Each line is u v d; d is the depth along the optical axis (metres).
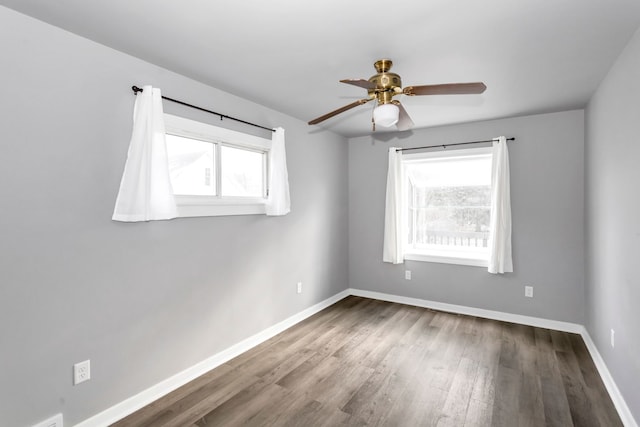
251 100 3.04
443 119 3.66
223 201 2.81
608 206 2.41
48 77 1.77
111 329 2.06
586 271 3.21
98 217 1.99
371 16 1.68
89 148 1.94
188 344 2.52
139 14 1.67
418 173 4.32
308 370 2.65
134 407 2.16
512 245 3.66
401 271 4.39
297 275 3.72
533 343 3.12
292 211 3.63
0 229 1.62
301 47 2.02
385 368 2.67
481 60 2.19
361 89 2.76
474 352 2.95
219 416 2.09
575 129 3.34
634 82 1.87
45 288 1.78
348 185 4.71
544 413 2.10
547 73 2.40
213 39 1.93
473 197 4.05
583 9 1.61
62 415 1.85
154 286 2.30
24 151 1.69
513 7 1.59
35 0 1.55
